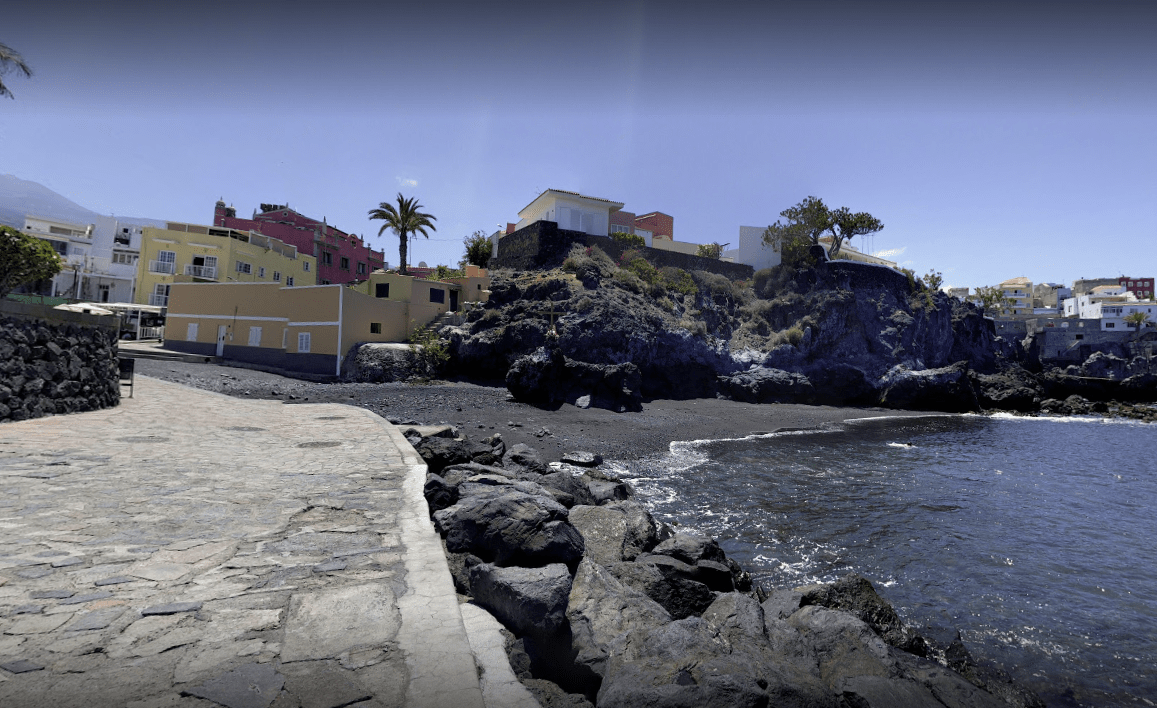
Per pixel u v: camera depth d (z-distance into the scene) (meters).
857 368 50.47
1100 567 11.36
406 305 41.38
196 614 3.64
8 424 11.41
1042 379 62.03
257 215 68.69
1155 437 36.25
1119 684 7.29
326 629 3.51
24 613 3.57
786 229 58.31
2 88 21.20
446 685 2.96
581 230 54.47
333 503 6.50
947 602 9.51
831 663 5.68
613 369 32.38
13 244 32.56
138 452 9.29
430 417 22.72
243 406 18.11
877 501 15.87
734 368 46.03
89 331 14.89
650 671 4.12
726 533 12.46
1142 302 100.00
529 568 4.85
